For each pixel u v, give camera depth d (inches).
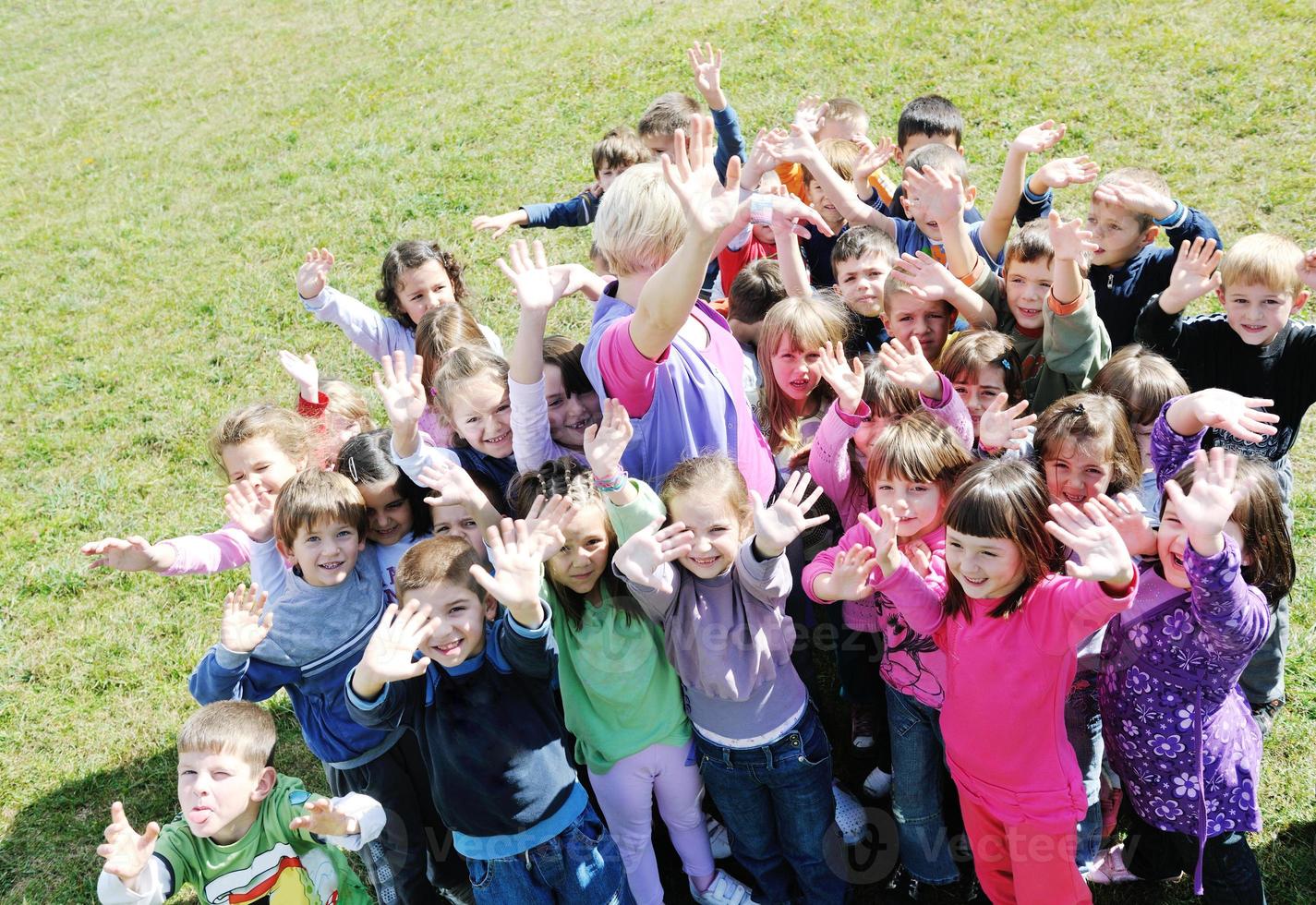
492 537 117.7
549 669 123.3
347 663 137.9
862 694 158.4
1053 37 351.3
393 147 390.9
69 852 164.9
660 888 141.8
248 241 347.3
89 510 239.9
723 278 217.8
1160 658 119.6
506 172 356.2
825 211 216.8
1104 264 178.4
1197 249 154.6
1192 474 117.3
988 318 165.8
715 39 406.3
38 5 673.6
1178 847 126.9
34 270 353.4
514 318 278.5
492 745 124.5
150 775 176.7
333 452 169.6
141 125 475.8
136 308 320.8
